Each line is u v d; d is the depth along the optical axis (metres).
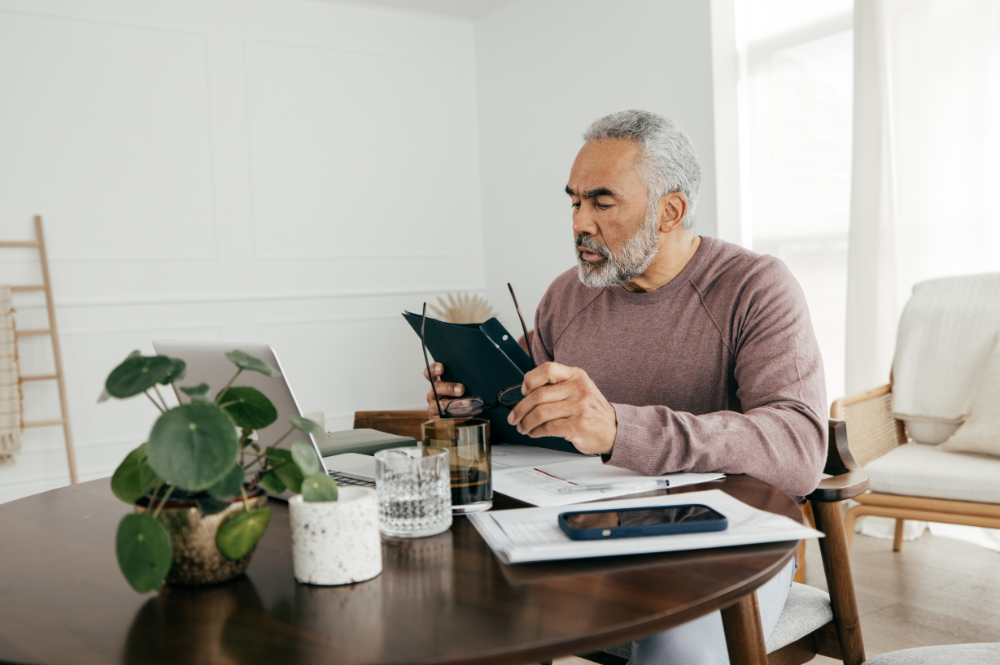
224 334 3.91
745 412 1.23
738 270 1.37
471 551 0.75
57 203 3.49
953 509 1.88
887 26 2.75
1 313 3.24
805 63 3.18
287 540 0.84
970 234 2.62
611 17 3.76
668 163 1.36
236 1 3.90
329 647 0.55
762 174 3.37
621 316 1.49
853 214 2.85
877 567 2.43
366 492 0.72
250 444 0.76
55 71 3.47
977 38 2.57
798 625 1.09
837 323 3.15
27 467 3.45
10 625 0.63
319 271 4.19
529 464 1.11
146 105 3.69
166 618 0.63
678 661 0.94
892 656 0.93
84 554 0.83
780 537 0.73
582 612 0.59
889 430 2.33
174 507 0.67
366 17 4.30
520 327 4.49
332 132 4.21
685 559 0.70
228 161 3.91
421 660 0.52
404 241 4.47
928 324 2.36
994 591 2.20
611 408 1.00
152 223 3.72
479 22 4.62
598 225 1.38
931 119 2.68
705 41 3.33
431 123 4.55
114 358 3.64
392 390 4.43
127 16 3.62
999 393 2.06
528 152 4.34
